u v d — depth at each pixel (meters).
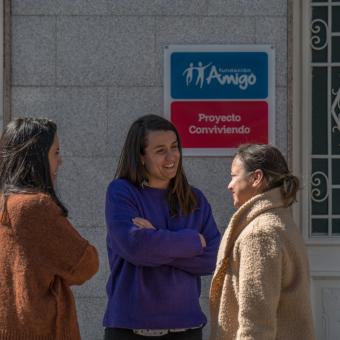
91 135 9.68
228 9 9.63
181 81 9.62
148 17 9.65
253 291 4.95
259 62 9.62
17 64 9.68
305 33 9.76
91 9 9.66
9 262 5.26
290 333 5.11
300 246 5.18
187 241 6.32
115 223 6.38
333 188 9.89
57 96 9.68
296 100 9.77
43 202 5.27
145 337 6.39
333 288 9.82
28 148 5.39
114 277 6.59
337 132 9.89
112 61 9.67
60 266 5.29
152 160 6.56
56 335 5.28
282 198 5.28
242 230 5.23
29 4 9.66
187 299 6.50
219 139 9.62
